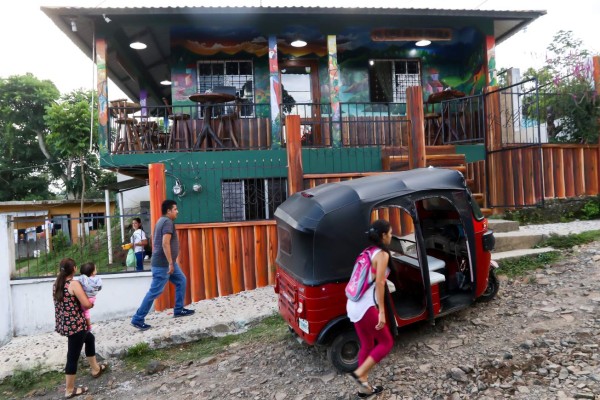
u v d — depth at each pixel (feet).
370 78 37.65
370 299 12.46
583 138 30.50
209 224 24.58
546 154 28.55
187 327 20.04
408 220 23.80
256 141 34.09
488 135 29.25
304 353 16.08
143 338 19.47
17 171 89.66
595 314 14.93
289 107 36.50
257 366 15.97
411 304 15.75
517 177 26.91
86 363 18.70
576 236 22.93
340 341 13.87
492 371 12.70
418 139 26.37
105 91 30.22
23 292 25.00
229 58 35.68
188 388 15.29
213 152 27.81
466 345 14.55
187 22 32.07
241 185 28.84
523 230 25.52
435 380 12.73
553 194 28.78
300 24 33.40
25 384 17.84
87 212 66.74
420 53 38.17
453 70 38.81
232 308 22.20
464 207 15.88
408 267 16.31
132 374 17.34
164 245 20.61
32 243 39.78
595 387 11.03
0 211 60.90
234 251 24.89
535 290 18.12
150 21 31.53
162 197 24.63
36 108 85.66
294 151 24.97
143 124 31.91
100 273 25.50
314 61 36.99
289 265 15.30
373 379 13.28
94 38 30.60
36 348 21.44
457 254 16.97
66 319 16.24
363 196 14.20
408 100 26.66
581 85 30.48
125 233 43.65
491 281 17.81
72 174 89.30
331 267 13.73
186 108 35.14
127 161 29.19
